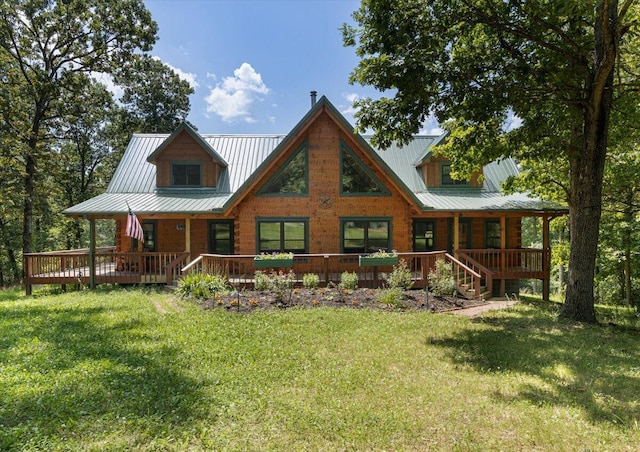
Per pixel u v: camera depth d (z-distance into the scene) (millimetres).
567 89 9281
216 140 19984
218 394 4859
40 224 26844
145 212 14523
